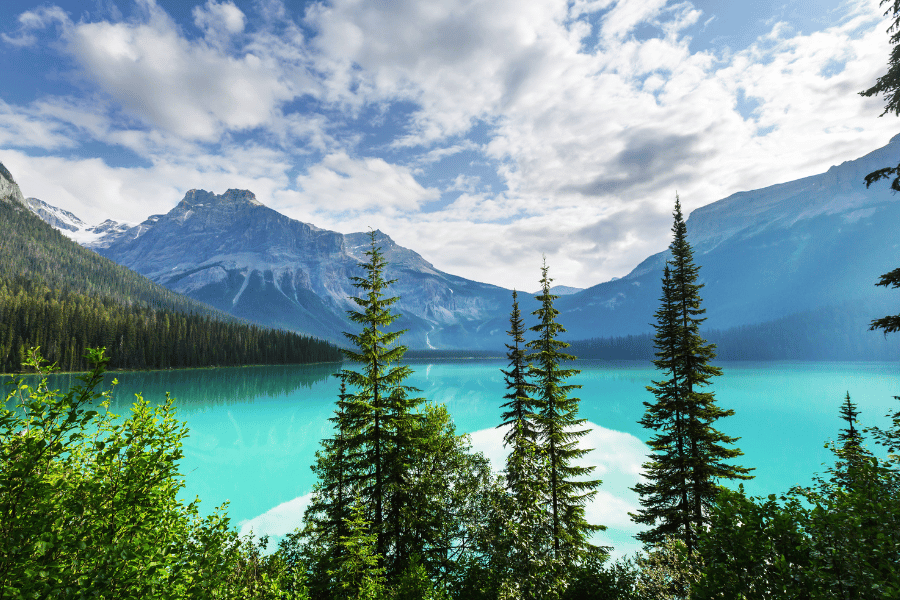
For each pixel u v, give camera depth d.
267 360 183.38
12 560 4.01
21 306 117.44
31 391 4.42
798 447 56.56
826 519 5.95
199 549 6.42
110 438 5.19
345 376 17.12
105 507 5.07
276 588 9.19
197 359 155.00
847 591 5.24
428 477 18.05
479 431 70.19
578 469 19.58
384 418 16.89
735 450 17.75
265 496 43.00
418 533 17.38
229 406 91.19
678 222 20.81
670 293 20.22
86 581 4.46
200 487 45.91
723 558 6.28
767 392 105.06
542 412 20.38
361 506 15.64
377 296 17.34
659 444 19.50
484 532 13.41
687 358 19.55
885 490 7.03
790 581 5.62
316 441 65.38
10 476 4.05
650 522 18.77
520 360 21.38
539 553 11.79
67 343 116.44
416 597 10.73
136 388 102.50
